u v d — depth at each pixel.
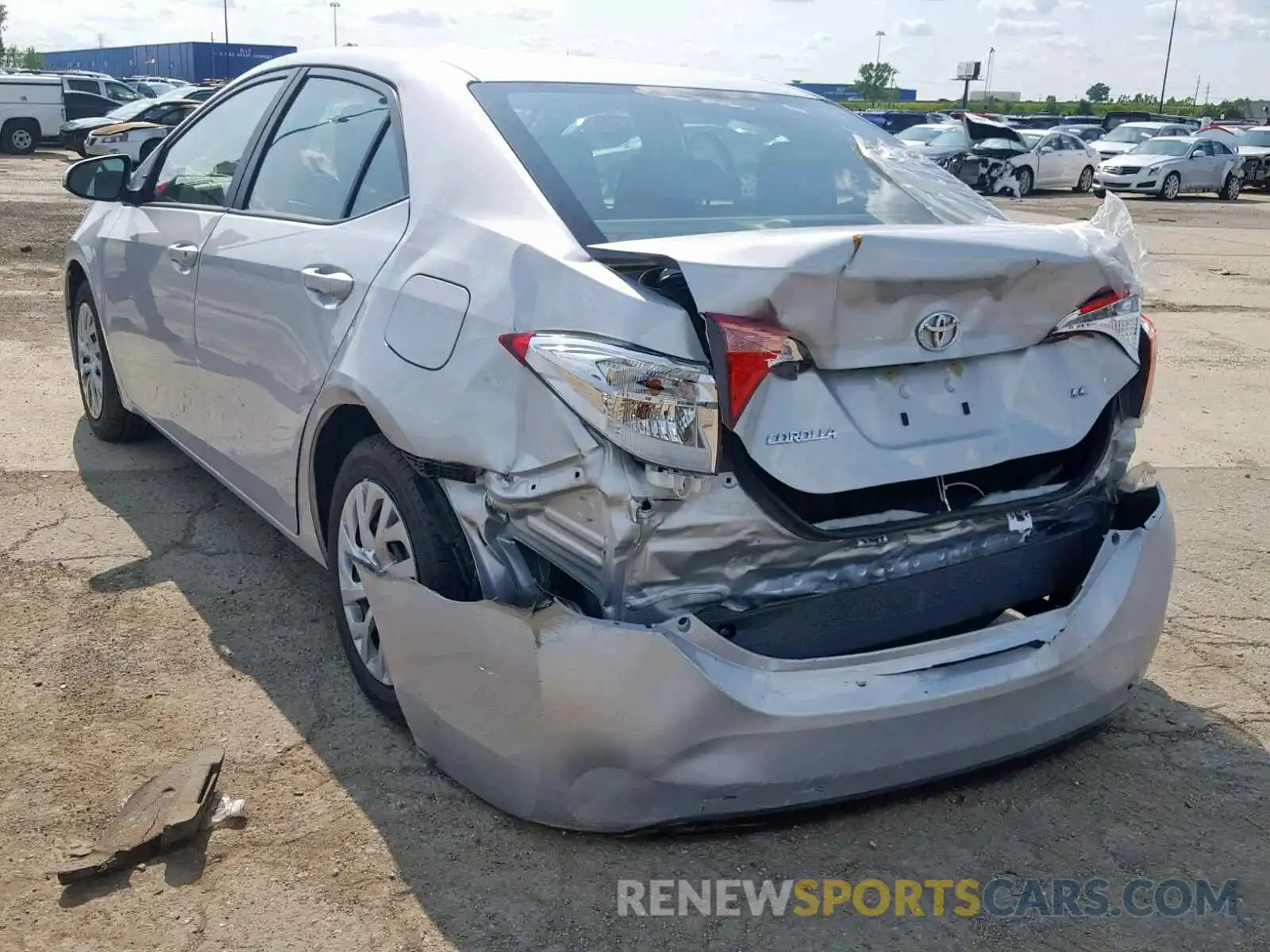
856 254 2.49
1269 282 13.19
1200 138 28.69
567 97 3.42
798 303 2.47
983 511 2.85
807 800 2.70
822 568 2.71
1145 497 3.20
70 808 2.88
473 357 2.75
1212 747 3.36
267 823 2.86
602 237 2.80
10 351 7.55
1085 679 2.99
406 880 2.67
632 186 3.11
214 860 2.72
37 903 2.55
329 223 3.53
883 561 2.77
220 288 3.95
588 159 3.15
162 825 2.73
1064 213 22.03
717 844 2.84
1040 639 2.89
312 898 2.61
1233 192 28.56
